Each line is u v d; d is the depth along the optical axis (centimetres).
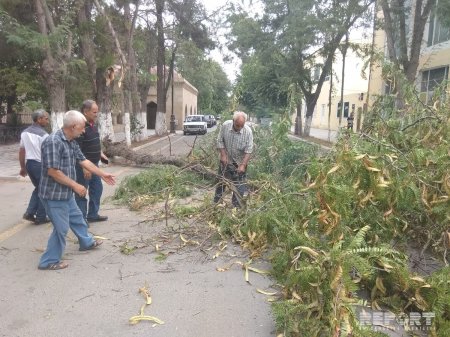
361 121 806
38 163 610
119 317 362
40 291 408
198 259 493
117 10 1806
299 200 472
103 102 1609
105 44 1606
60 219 454
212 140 1008
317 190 372
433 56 1956
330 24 1959
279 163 798
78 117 453
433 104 649
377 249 322
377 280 354
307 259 350
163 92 2856
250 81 2575
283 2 2353
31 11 1524
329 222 362
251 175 820
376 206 413
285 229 444
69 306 379
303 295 336
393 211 413
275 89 2642
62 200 452
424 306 334
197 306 381
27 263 478
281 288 401
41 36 1177
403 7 1542
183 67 3116
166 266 473
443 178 417
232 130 678
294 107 916
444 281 334
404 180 406
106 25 1562
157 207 717
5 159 1379
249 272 456
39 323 351
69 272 454
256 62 2184
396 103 739
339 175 374
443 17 1424
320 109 5038
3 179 1016
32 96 1841
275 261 436
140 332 339
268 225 493
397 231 424
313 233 415
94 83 1588
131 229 608
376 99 757
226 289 416
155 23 2389
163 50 2686
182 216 633
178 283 429
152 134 3073
